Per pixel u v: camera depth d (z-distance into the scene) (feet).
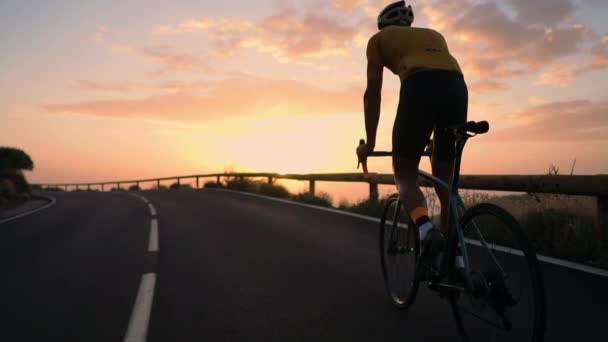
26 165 107.76
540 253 18.39
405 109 9.79
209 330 11.73
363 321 11.82
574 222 18.72
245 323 12.08
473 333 8.80
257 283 15.93
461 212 9.07
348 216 32.73
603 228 17.53
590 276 14.60
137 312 13.39
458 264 9.02
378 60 10.51
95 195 94.32
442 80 9.56
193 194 71.20
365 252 20.47
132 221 37.22
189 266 19.11
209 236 26.78
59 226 37.19
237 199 54.75
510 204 22.97
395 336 10.73
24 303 15.06
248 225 30.68
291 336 11.06
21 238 31.12
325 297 14.01
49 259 22.62
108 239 28.19
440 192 10.52
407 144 9.94
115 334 11.82
